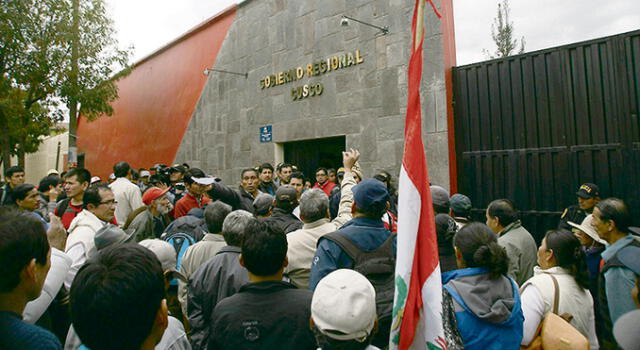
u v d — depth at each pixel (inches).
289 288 78.3
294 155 369.1
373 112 288.0
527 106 224.5
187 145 502.6
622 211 107.2
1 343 48.2
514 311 73.3
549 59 217.2
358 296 60.7
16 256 52.0
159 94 573.3
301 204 115.3
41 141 741.3
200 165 477.4
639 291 67.0
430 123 257.4
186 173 203.8
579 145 205.9
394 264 87.9
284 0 360.2
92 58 524.4
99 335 44.7
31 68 473.4
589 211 168.9
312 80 333.1
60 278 85.3
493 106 237.6
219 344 73.1
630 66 190.7
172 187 258.2
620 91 193.5
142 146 612.1
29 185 171.9
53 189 220.8
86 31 509.0
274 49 370.0
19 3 452.1
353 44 301.6
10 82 478.9
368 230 92.6
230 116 428.1
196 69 489.4
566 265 94.0
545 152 217.3
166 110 552.1
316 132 329.7
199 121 479.8
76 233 118.8
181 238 141.3
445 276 82.7
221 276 99.0
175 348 68.7
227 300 76.2
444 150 250.4
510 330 73.0
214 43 456.4
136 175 353.7
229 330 72.5
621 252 70.1
